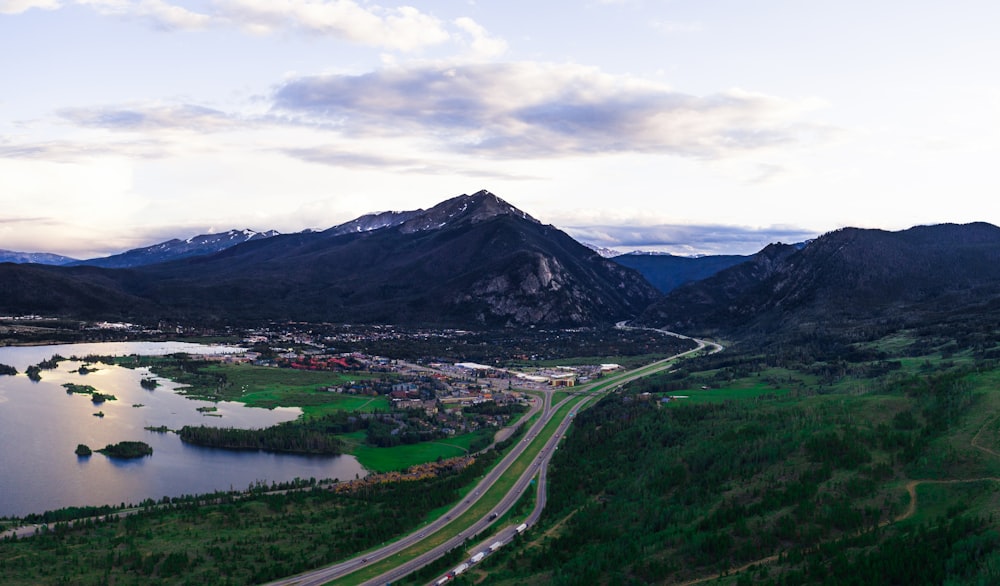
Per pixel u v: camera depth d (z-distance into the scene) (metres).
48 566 166.00
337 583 168.62
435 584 165.00
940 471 174.50
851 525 162.50
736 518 174.88
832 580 136.50
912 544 144.38
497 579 167.50
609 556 170.25
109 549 178.12
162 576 166.62
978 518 147.38
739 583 145.00
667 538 172.75
